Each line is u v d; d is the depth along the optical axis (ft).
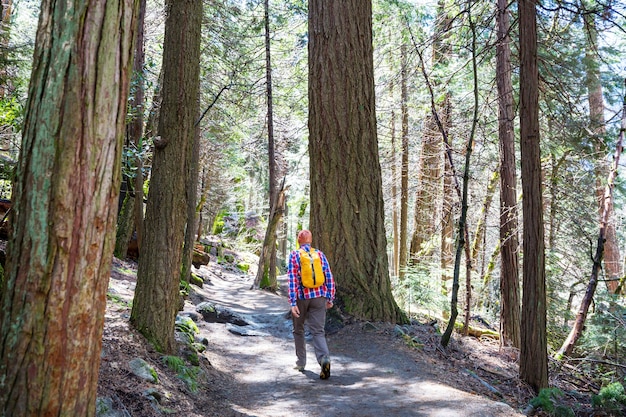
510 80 38.47
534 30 24.35
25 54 33.55
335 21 30.32
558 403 21.97
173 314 19.22
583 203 44.34
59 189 7.38
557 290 44.65
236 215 106.52
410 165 67.41
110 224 7.98
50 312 7.35
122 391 13.84
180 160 19.74
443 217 50.37
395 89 53.88
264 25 56.80
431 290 35.01
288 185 58.65
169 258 19.17
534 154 24.08
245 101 64.13
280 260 104.83
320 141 30.12
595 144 41.06
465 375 23.03
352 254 28.96
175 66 19.71
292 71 60.18
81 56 7.54
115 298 23.85
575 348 33.60
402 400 17.60
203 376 19.07
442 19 41.86
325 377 20.20
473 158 44.68
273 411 16.74
